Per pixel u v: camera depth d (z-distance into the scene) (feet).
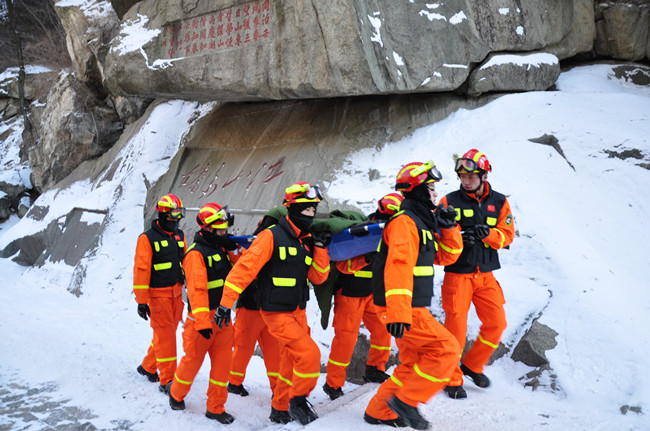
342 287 15.83
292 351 13.80
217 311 13.26
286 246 13.78
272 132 30.66
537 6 27.48
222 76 27.25
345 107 28.32
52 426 14.85
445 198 15.40
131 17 31.76
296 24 24.40
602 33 29.99
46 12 69.87
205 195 31.24
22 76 60.64
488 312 15.01
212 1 27.50
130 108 47.01
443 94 27.25
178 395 15.67
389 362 17.83
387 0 23.81
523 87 26.84
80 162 48.57
